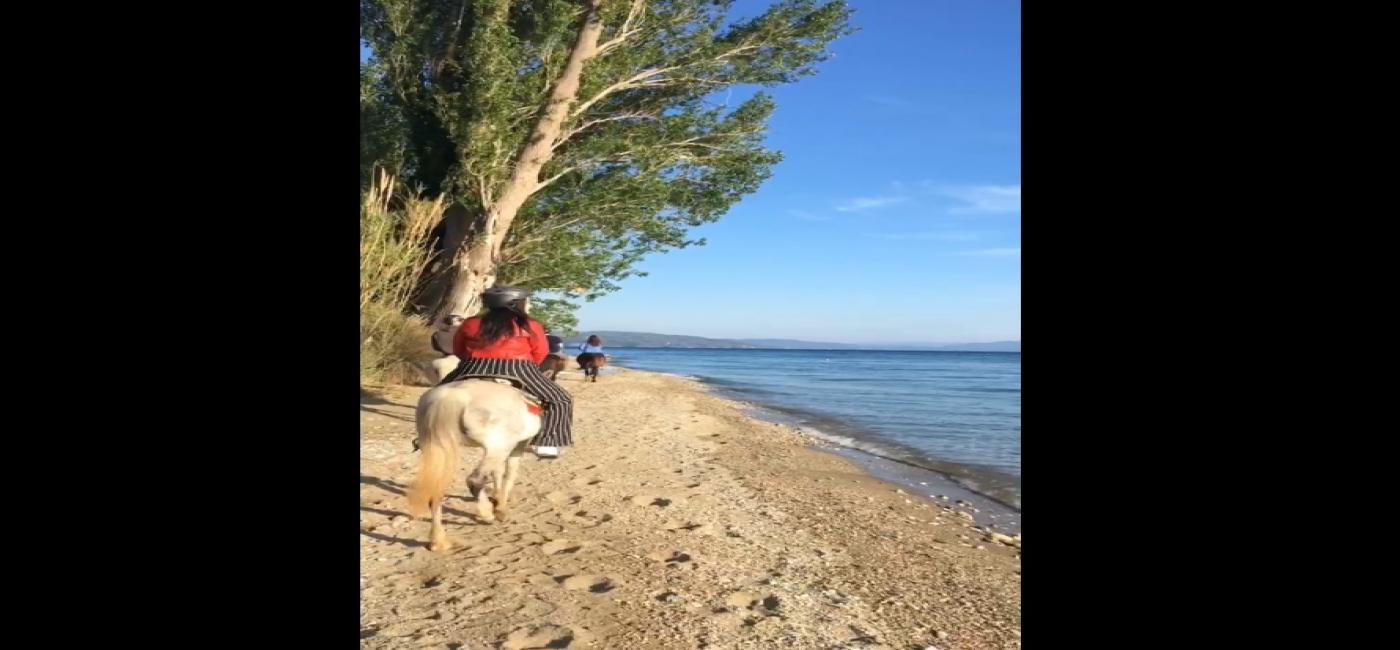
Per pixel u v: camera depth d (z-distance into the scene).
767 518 7.33
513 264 20.25
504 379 6.04
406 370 15.54
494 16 17.50
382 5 18.03
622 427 14.41
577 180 20.25
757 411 21.20
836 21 20.16
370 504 6.97
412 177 18.84
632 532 6.50
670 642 4.14
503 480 6.70
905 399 27.77
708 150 21.03
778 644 4.16
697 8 20.17
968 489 9.95
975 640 4.32
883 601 4.97
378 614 4.39
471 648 3.97
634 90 21.06
